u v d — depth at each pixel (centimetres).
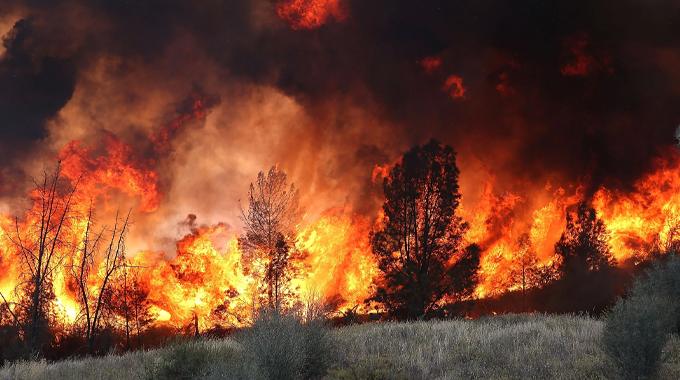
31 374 1079
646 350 675
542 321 1266
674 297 895
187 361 899
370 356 888
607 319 727
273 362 778
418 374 793
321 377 835
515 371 773
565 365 784
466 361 848
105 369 1086
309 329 873
